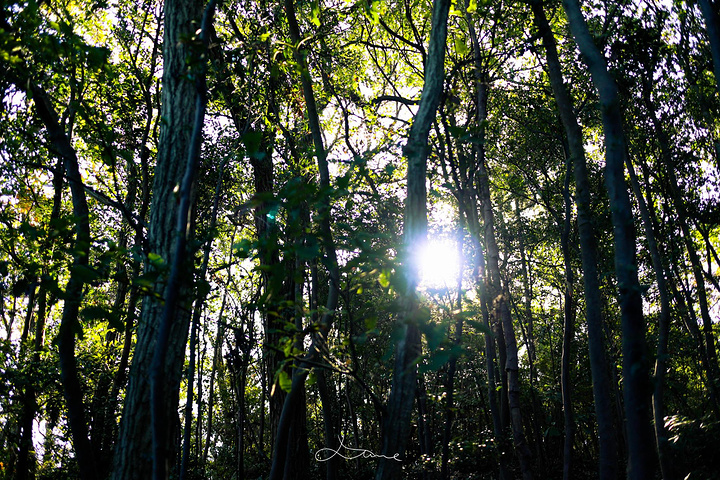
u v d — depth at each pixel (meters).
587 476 15.56
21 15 3.15
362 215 4.82
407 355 2.89
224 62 4.52
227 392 17.89
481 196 8.88
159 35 10.09
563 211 12.40
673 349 12.13
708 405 11.48
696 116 8.84
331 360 2.89
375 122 6.66
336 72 7.55
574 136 4.54
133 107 9.30
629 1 6.83
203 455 16.56
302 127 6.58
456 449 7.66
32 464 10.12
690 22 7.43
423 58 6.00
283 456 3.76
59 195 9.27
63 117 7.23
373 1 5.65
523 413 17.53
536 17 4.79
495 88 8.69
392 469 2.76
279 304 2.46
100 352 10.63
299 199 2.43
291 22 5.16
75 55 3.35
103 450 9.88
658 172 9.84
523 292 18.05
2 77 3.16
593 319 4.30
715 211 9.62
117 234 11.65
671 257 9.52
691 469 8.43
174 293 2.23
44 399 9.44
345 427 13.09
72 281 2.66
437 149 5.88
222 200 8.93
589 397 16.36
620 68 7.14
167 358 3.77
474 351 11.01
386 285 2.62
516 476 15.15
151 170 11.06
